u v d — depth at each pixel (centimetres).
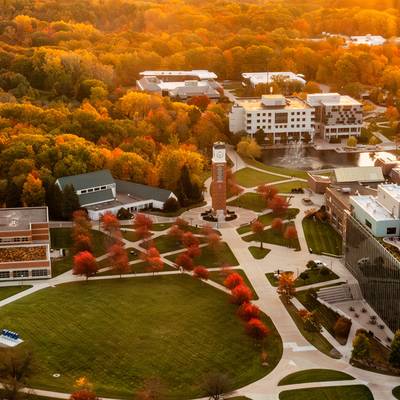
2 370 19250
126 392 19175
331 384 19838
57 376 19712
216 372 19538
